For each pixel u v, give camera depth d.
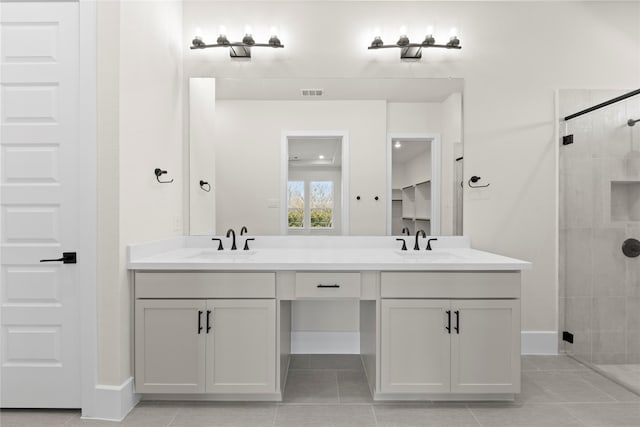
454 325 1.89
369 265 1.88
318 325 2.63
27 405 1.81
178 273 1.88
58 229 1.79
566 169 2.61
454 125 2.61
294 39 2.59
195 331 1.89
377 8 2.60
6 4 1.79
